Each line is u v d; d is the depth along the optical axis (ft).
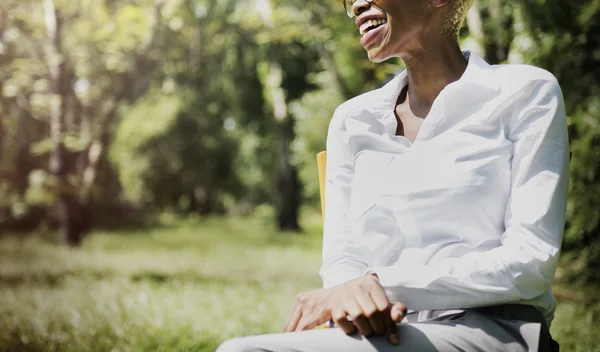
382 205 5.24
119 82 51.03
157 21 48.19
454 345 4.51
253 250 55.67
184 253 50.75
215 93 94.99
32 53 47.39
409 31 5.43
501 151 5.02
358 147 5.56
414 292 4.67
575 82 24.09
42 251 49.08
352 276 5.51
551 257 4.61
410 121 5.57
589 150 24.07
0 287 29.27
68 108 52.26
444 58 5.49
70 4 45.52
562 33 23.54
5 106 43.52
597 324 17.13
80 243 54.13
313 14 49.75
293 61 85.76
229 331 19.03
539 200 4.78
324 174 6.85
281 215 85.76
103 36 46.60
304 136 74.02
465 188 4.99
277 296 26.81
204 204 103.50
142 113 92.63
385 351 4.37
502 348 4.58
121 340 17.10
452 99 5.15
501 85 5.11
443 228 5.05
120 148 92.32
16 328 18.30
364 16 5.57
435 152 5.12
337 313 4.44
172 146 94.38
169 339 17.65
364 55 46.62
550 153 4.91
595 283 26.86
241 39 79.00
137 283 30.81
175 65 70.79
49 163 57.47
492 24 24.66
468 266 4.65
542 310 5.00
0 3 41.34
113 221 85.97
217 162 98.22
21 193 56.90
